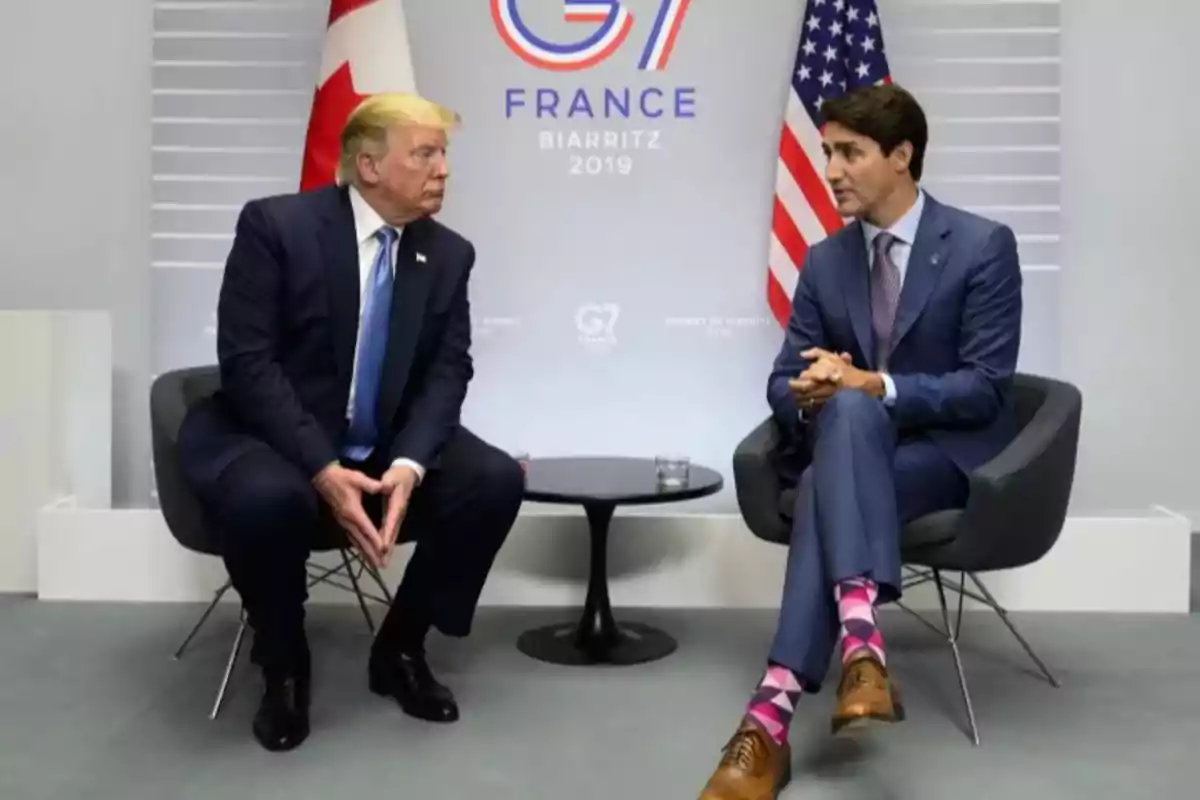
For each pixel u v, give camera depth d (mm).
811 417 2484
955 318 2496
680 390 3654
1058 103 3566
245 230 2346
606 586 2961
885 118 2436
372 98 2412
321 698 2539
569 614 3227
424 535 2434
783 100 3582
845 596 2002
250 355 2299
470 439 2494
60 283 3740
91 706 2469
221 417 2406
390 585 3270
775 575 3287
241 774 2119
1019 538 2316
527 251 3641
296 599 2266
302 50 3619
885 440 2135
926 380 2383
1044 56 3557
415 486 2330
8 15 3691
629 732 2352
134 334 3738
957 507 2434
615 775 2135
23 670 2699
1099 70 3648
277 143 3637
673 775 2135
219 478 2211
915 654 2887
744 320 3633
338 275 2350
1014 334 2484
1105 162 3666
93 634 2980
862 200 2488
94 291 3732
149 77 3689
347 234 2373
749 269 3621
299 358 2381
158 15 3609
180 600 3299
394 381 2400
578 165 3617
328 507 2355
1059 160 3594
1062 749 2270
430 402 2426
